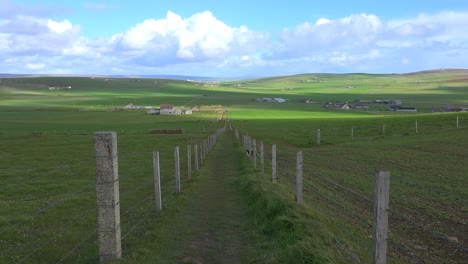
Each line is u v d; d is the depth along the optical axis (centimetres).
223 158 3703
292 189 1933
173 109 19662
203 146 3669
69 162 3462
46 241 1171
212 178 2416
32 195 1991
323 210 1534
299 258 887
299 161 1456
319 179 2412
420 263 1085
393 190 2044
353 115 15800
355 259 969
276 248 986
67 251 1083
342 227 1308
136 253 975
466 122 5834
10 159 3709
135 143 5622
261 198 1476
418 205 1730
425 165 2873
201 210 1520
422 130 5519
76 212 1578
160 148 4919
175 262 966
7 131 9138
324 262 849
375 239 717
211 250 1055
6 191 2084
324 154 3819
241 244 1103
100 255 901
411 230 1398
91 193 1994
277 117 15112
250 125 10625
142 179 2511
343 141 5228
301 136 6469
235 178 2356
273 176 1970
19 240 1189
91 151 4403
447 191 2006
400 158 3288
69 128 10706
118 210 916
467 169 2667
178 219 1370
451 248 1215
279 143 5828
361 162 3170
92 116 17075
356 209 1656
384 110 19362
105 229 895
